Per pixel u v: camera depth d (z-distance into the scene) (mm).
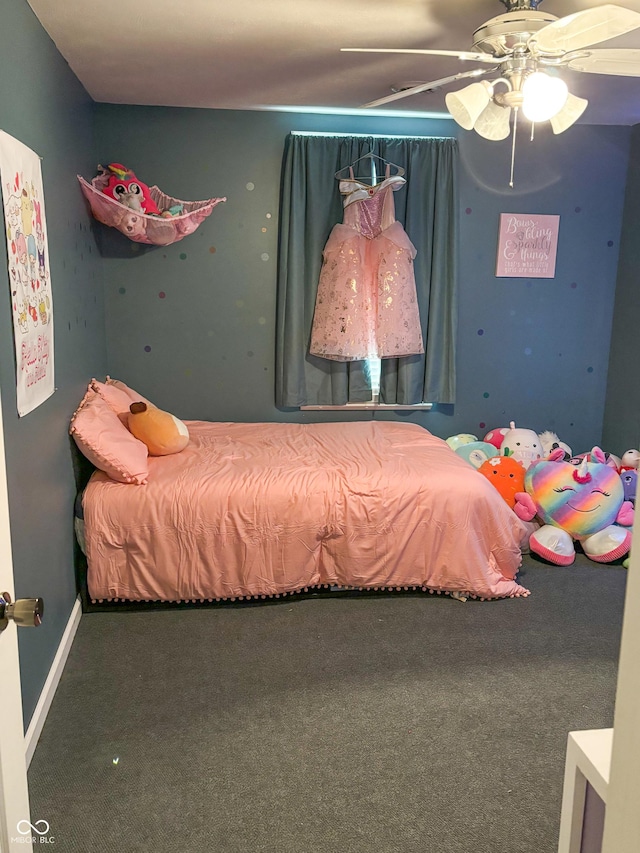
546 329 4508
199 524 3025
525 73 2389
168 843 1855
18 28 2299
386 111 4023
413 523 3146
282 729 2312
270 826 1914
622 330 4449
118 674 2627
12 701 1253
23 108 2348
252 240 4172
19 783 1280
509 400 4566
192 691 2521
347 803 1999
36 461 2389
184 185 4062
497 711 2412
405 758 2182
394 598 3238
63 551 2795
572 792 1086
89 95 3717
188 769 2125
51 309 2607
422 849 1843
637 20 1826
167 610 3123
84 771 2113
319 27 2635
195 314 4207
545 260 4406
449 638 2893
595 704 2455
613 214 4418
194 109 3984
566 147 4297
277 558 3100
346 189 3982
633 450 4273
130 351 4195
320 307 4113
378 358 4320
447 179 4148
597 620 3057
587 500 3635
